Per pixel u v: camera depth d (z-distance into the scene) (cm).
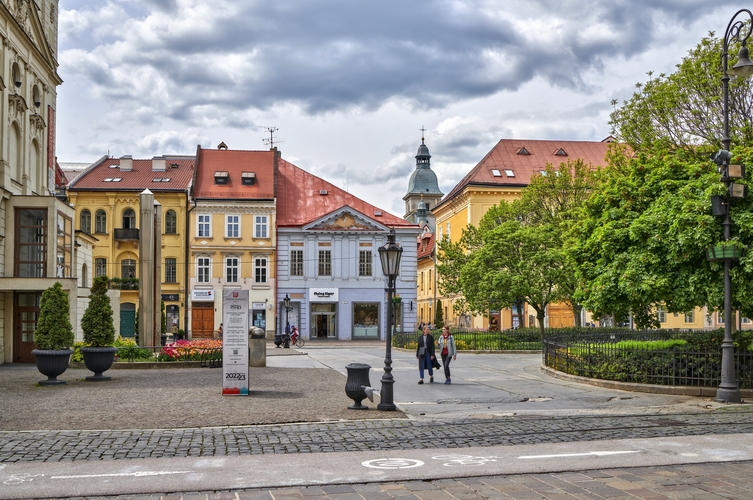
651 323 2147
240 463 973
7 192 2942
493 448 1076
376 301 6203
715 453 1027
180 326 5944
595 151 7162
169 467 948
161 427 1288
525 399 1759
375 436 1188
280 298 6062
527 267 3744
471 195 6669
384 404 1522
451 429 1257
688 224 1791
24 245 2986
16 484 855
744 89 2805
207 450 1066
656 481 865
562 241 3697
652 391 1861
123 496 806
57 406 1577
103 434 1212
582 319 6488
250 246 6034
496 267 3884
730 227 1764
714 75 2819
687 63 2925
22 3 3241
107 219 5978
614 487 838
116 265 5966
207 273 5994
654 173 2016
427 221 12494
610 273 1973
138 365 2677
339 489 835
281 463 972
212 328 5978
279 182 6462
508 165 6888
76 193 5953
